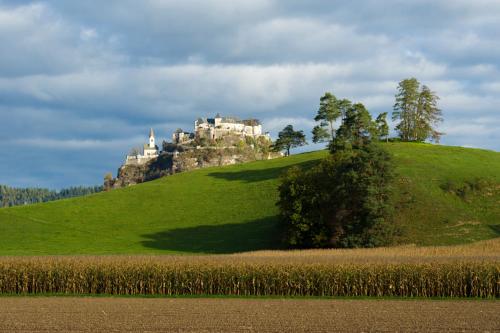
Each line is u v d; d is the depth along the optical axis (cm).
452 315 3600
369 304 4112
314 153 16375
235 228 10744
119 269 4841
